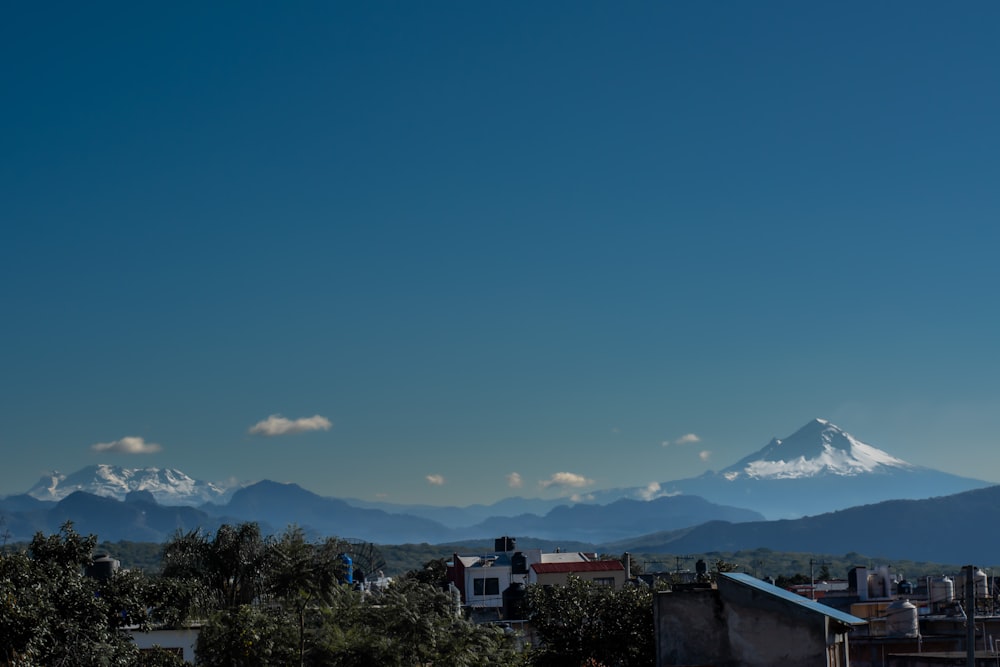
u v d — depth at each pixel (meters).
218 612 48.69
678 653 34.41
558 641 45.78
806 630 32.84
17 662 29.97
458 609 55.88
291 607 48.16
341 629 48.75
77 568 36.47
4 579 32.22
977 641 55.59
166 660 38.41
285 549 49.62
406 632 48.84
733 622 34.00
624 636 45.19
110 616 35.88
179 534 59.59
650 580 98.75
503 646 53.03
